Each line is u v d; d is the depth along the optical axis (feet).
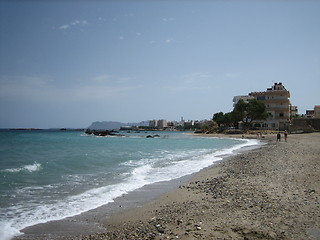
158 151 118.93
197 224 26.00
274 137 206.49
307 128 238.68
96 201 37.42
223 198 35.60
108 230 26.81
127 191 43.27
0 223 28.58
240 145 150.10
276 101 307.99
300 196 33.73
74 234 25.88
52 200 37.73
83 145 164.25
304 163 61.31
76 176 56.13
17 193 41.24
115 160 83.82
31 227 27.73
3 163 75.51
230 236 22.76
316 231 23.21
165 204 35.53
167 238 22.99
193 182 49.19
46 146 152.15
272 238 22.09
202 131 435.12
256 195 35.50
